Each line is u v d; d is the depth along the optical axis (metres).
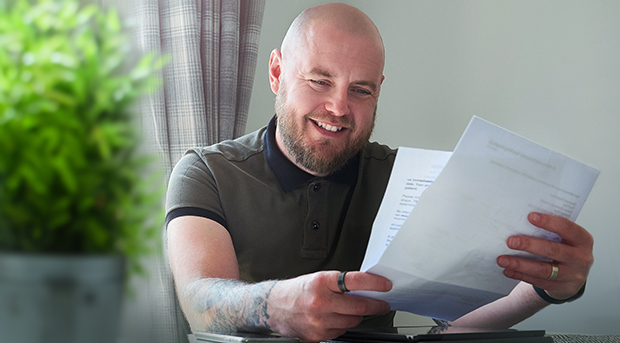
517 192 0.62
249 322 0.65
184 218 0.96
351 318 0.62
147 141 0.31
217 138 1.87
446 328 0.75
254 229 1.04
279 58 1.15
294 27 1.08
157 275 0.31
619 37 1.75
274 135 1.14
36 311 0.27
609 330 1.70
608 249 1.73
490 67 2.07
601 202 1.77
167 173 1.70
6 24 0.27
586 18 1.83
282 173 1.08
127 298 0.30
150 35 1.66
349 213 1.10
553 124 1.90
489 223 0.62
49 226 0.27
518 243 0.65
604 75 1.78
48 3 0.28
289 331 0.63
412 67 2.33
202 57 1.83
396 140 2.36
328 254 1.07
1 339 0.27
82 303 0.28
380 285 0.60
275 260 1.05
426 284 0.65
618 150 1.74
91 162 0.28
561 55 1.88
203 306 0.71
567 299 0.82
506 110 2.02
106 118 0.29
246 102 2.00
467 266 0.65
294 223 1.06
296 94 1.04
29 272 0.27
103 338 0.29
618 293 1.70
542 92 1.93
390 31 2.42
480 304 0.73
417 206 0.57
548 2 1.92
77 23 0.29
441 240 0.60
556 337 0.75
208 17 1.83
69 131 0.27
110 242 0.29
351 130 1.05
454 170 0.57
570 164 0.62
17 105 0.27
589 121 1.81
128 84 0.30
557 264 0.71
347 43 1.01
